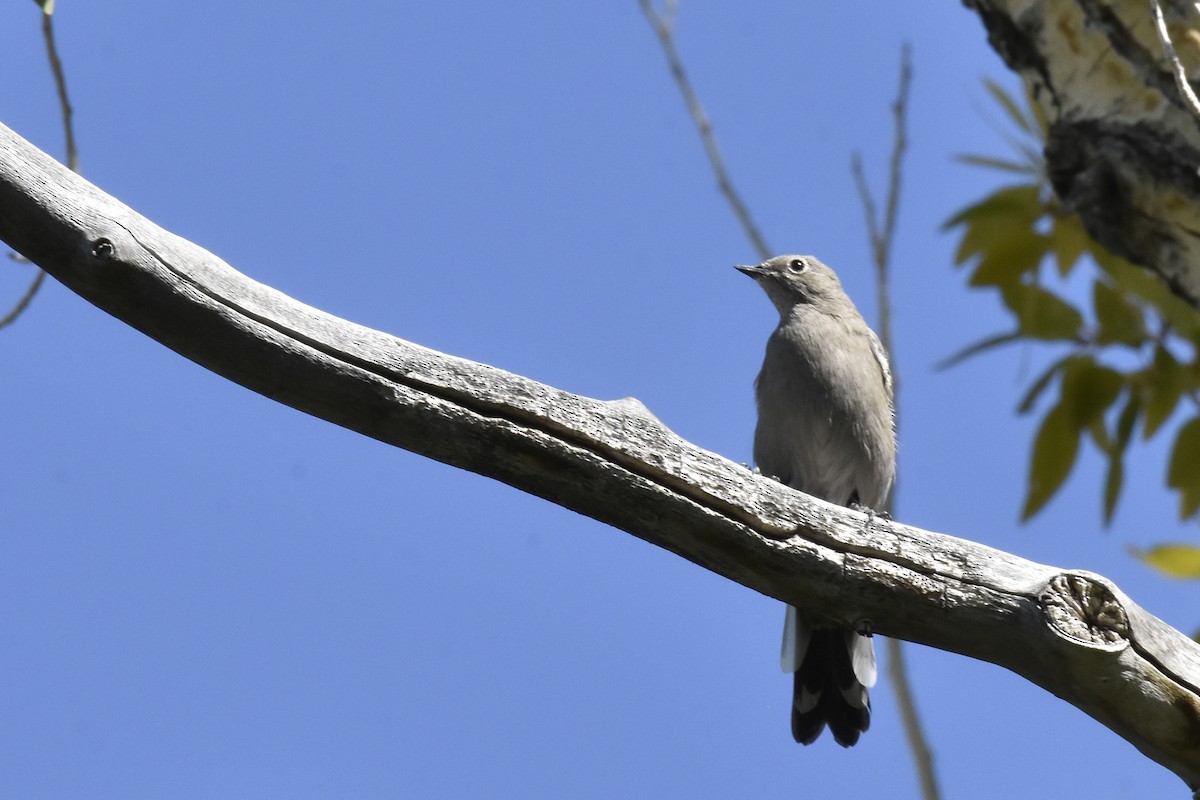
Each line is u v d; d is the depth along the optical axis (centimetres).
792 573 974
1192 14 1077
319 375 915
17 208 857
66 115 1152
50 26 1140
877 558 966
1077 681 939
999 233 1443
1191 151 1066
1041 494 1434
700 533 971
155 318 893
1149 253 1114
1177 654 930
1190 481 1399
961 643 976
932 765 1564
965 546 971
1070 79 1135
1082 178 1125
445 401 933
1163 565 1298
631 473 955
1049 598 930
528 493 979
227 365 916
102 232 862
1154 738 948
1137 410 1409
